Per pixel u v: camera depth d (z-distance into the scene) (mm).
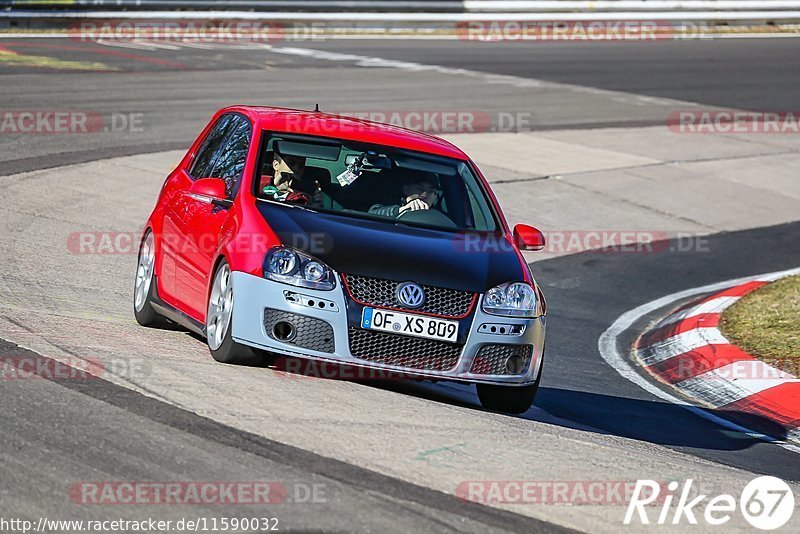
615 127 84750
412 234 26219
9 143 57344
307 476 18219
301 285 23750
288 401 22375
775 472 24641
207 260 26125
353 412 22375
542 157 71250
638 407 30094
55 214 44719
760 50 140000
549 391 30547
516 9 147375
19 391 21016
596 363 35406
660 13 156875
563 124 83688
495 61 116625
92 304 32094
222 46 113500
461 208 27984
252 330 23938
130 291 35062
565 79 107438
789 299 41906
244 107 30578
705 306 42438
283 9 131125
